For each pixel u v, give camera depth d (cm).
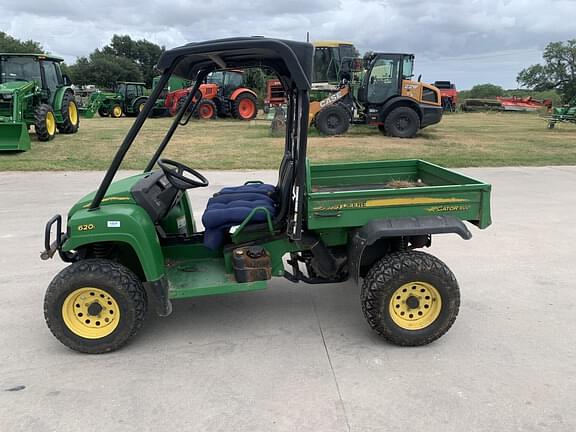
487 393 282
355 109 1652
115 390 289
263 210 347
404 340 329
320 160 1097
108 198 336
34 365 315
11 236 561
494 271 466
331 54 1695
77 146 1298
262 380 297
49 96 1484
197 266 369
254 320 376
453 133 1853
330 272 362
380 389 287
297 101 340
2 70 1420
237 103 2339
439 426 255
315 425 257
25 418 264
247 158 1116
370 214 333
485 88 7419
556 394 280
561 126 2309
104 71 7600
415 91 1582
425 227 321
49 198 734
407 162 463
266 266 340
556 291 421
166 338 350
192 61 339
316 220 330
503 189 823
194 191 786
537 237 566
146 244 318
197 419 263
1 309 390
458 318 374
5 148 1155
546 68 5325
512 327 359
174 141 1434
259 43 303
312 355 325
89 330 327
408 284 326
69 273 319
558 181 894
